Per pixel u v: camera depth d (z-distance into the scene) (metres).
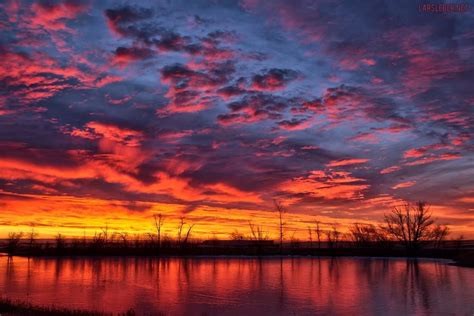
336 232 118.31
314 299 35.69
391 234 111.38
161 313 29.88
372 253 111.06
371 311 30.17
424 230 105.00
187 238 118.94
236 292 40.28
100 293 39.84
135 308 31.92
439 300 34.56
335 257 101.31
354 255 107.44
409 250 107.25
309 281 49.25
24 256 106.94
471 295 37.19
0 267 70.50
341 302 34.06
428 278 51.69
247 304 33.53
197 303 34.16
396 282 47.47
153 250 114.25
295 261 87.12
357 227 119.19
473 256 83.88
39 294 39.09
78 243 121.56
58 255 110.56
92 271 63.16
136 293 39.72
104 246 119.94
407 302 33.75
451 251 106.12
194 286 45.09
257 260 89.69
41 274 58.09
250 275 56.59
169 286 45.03
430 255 104.06
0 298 32.66
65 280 50.81
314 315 29.06
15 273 59.69
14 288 43.31
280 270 64.62
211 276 55.72
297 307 32.00
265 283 47.34
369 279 51.00
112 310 30.97
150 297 37.28
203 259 94.31
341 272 60.62
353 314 29.22
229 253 114.56
